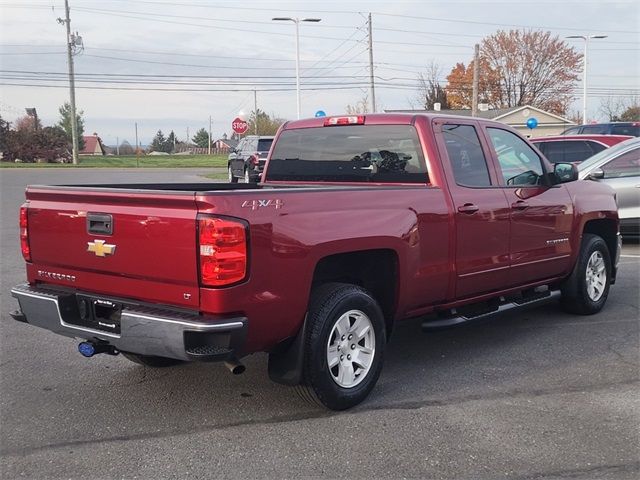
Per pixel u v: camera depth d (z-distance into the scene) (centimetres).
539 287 661
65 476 358
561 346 595
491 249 558
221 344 377
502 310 588
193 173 3656
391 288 488
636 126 2033
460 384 499
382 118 555
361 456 381
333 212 432
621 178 1090
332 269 471
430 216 499
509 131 611
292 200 409
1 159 5297
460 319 541
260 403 463
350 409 450
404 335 639
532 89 6712
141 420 434
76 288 445
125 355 522
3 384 502
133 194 396
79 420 434
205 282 372
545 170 634
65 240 440
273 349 431
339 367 444
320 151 602
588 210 679
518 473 361
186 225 376
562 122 5556
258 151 2269
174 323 371
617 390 484
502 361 554
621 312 718
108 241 413
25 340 618
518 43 6594
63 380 511
